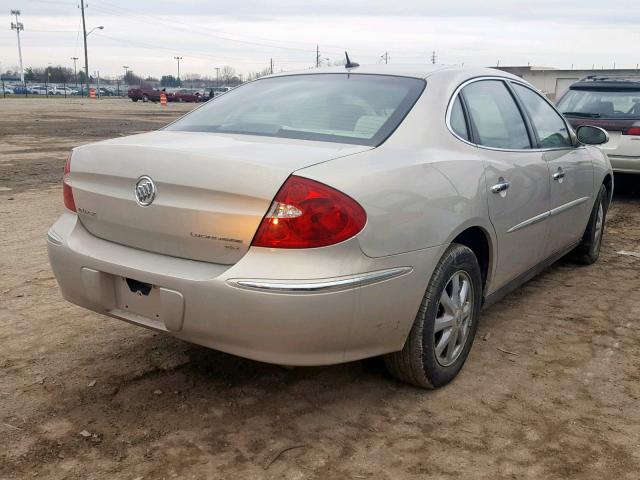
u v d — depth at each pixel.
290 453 2.71
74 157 3.11
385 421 2.96
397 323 2.82
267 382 3.30
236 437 2.81
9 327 3.95
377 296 2.66
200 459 2.65
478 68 3.88
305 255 2.48
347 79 3.57
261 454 2.69
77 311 4.23
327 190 2.50
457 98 3.45
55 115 29.66
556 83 46.31
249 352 2.59
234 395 3.17
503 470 2.61
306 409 3.05
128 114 31.88
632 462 2.68
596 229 5.45
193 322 2.63
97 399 3.10
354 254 2.55
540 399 3.18
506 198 3.49
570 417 3.02
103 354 3.59
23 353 3.59
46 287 4.70
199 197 2.61
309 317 2.48
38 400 3.08
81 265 2.96
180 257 2.72
